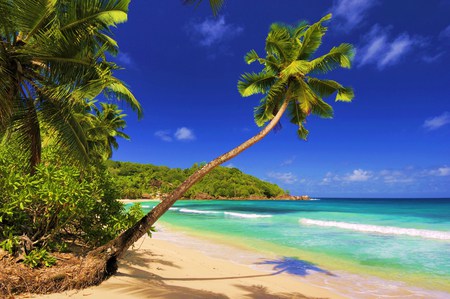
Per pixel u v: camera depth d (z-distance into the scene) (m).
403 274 9.17
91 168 8.04
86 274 5.71
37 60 6.49
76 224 7.79
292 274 9.09
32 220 6.77
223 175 122.50
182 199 101.81
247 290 7.06
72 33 6.46
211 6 6.67
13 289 4.95
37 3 5.89
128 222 7.82
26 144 7.34
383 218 30.11
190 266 9.11
